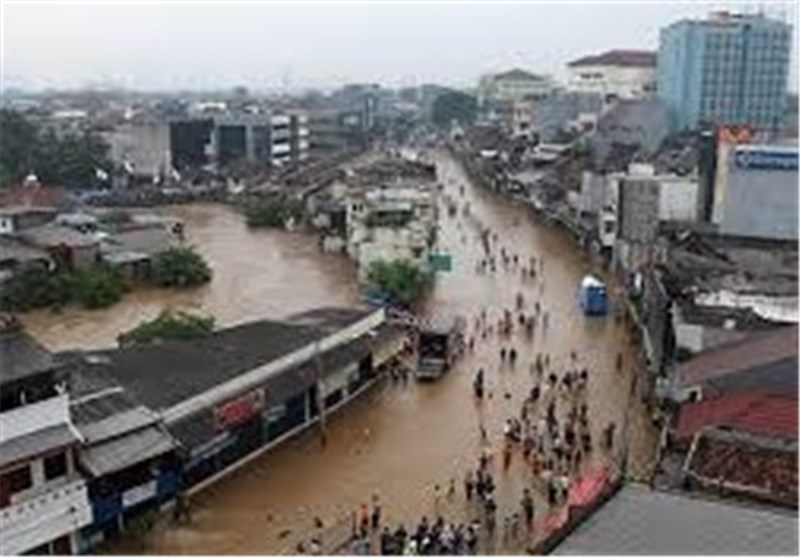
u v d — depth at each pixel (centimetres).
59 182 14612
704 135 11144
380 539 3931
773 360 4547
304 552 3869
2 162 14425
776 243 7775
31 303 7962
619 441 4931
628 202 9162
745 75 16638
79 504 3762
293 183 14438
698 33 16538
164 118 17462
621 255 9100
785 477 3616
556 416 5303
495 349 6694
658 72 19788
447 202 14262
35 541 3622
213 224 12544
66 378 4338
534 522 4097
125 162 15750
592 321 7512
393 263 8131
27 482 3638
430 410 5469
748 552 2083
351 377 5631
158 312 7900
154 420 4200
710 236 7925
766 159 8025
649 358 6241
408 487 4472
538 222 12644
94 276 8331
